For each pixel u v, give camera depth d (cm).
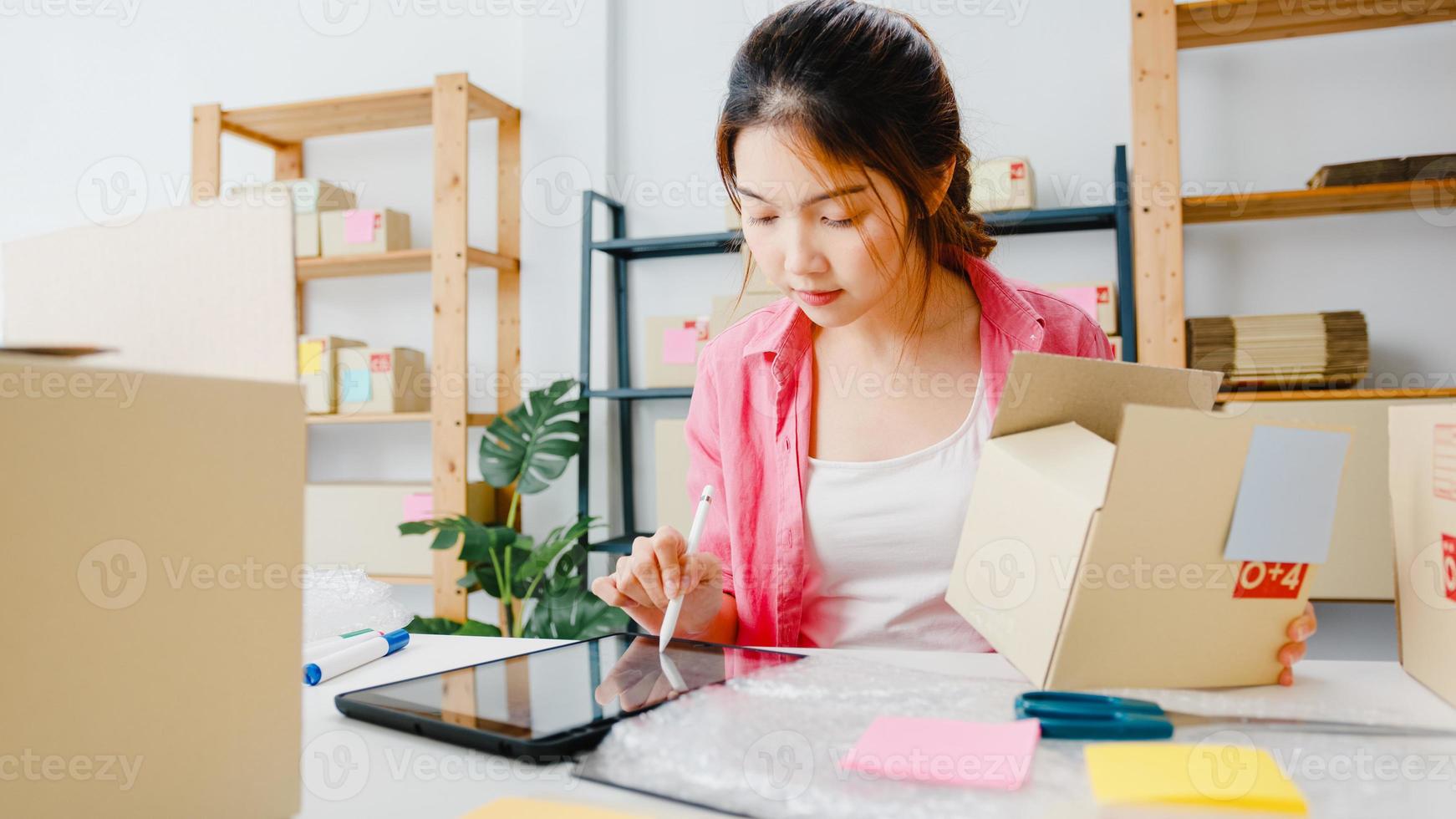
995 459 66
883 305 100
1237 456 57
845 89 75
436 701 59
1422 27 217
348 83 296
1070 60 234
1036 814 42
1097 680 58
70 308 52
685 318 242
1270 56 224
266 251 47
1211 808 42
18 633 33
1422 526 63
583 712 56
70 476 35
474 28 284
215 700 40
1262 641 62
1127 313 214
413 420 253
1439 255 214
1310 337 195
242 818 41
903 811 42
